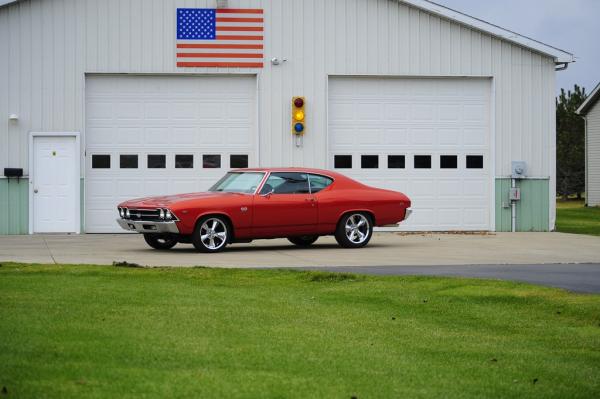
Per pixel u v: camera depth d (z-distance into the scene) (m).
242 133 23.19
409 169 23.73
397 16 23.48
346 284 11.89
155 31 22.75
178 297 10.42
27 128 22.31
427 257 16.14
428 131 23.80
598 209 42.62
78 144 22.44
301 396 6.16
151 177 22.91
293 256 16.05
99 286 11.16
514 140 23.98
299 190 17.39
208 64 22.89
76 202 22.50
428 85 23.80
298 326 8.80
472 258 16.02
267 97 23.09
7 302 9.69
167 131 22.95
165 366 6.91
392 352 7.75
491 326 9.20
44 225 22.42
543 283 12.12
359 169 23.59
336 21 23.30
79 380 6.35
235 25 22.97
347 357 7.47
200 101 23.05
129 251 16.95
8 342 7.55
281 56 23.11
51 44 22.38
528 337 8.65
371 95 23.61
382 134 23.64
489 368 7.26
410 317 9.59
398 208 18.28
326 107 23.27
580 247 18.78
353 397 6.12
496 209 23.94
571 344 8.34
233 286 11.62
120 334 8.08
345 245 17.92
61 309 9.30
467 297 10.81
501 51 23.88
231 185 17.33
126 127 22.81
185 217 16.17
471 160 23.97
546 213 24.12
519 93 23.97
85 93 22.59
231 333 8.33
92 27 22.53
